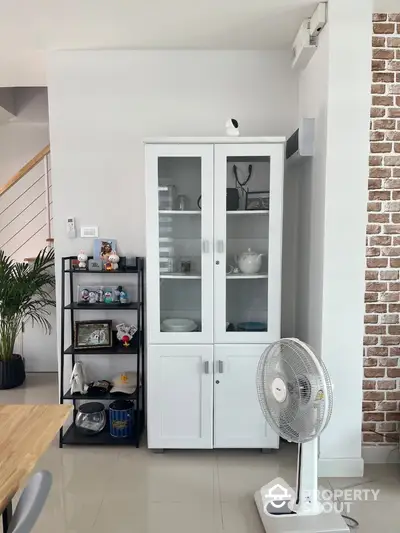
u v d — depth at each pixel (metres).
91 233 3.12
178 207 2.73
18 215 4.75
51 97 3.03
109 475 2.59
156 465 2.70
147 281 2.73
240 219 2.74
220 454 2.84
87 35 2.74
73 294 3.19
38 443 1.50
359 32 2.36
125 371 3.22
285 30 2.71
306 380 1.92
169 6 2.37
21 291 3.81
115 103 3.05
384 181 2.52
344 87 2.39
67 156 3.07
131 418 2.95
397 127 2.50
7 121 4.75
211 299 2.73
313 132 2.64
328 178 2.43
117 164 3.08
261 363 2.12
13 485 1.26
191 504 2.32
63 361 3.11
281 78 3.05
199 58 3.03
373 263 2.56
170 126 3.06
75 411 3.15
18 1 2.29
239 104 3.06
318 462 2.55
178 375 2.77
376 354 2.61
